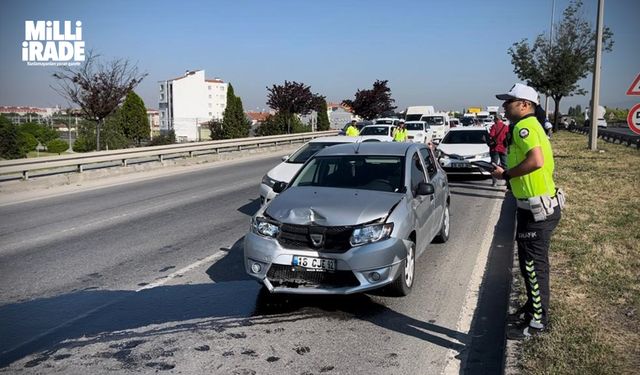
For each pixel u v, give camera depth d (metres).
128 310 5.19
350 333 4.57
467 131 15.96
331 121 63.12
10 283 6.10
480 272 6.29
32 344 4.43
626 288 5.04
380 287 4.96
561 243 6.71
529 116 3.99
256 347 4.31
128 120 34.34
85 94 24.31
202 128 45.00
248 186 14.47
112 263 6.88
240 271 6.45
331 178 6.16
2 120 26.48
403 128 20.05
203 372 3.89
